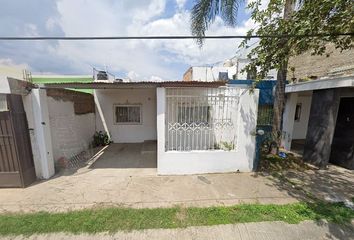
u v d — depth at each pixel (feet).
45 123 15.92
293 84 23.06
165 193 13.70
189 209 11.57
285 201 12.81
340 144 19.83
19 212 11.25
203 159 16.99
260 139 17.94
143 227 9.99
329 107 18.42
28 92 15.06
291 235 9.63
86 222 10.21
